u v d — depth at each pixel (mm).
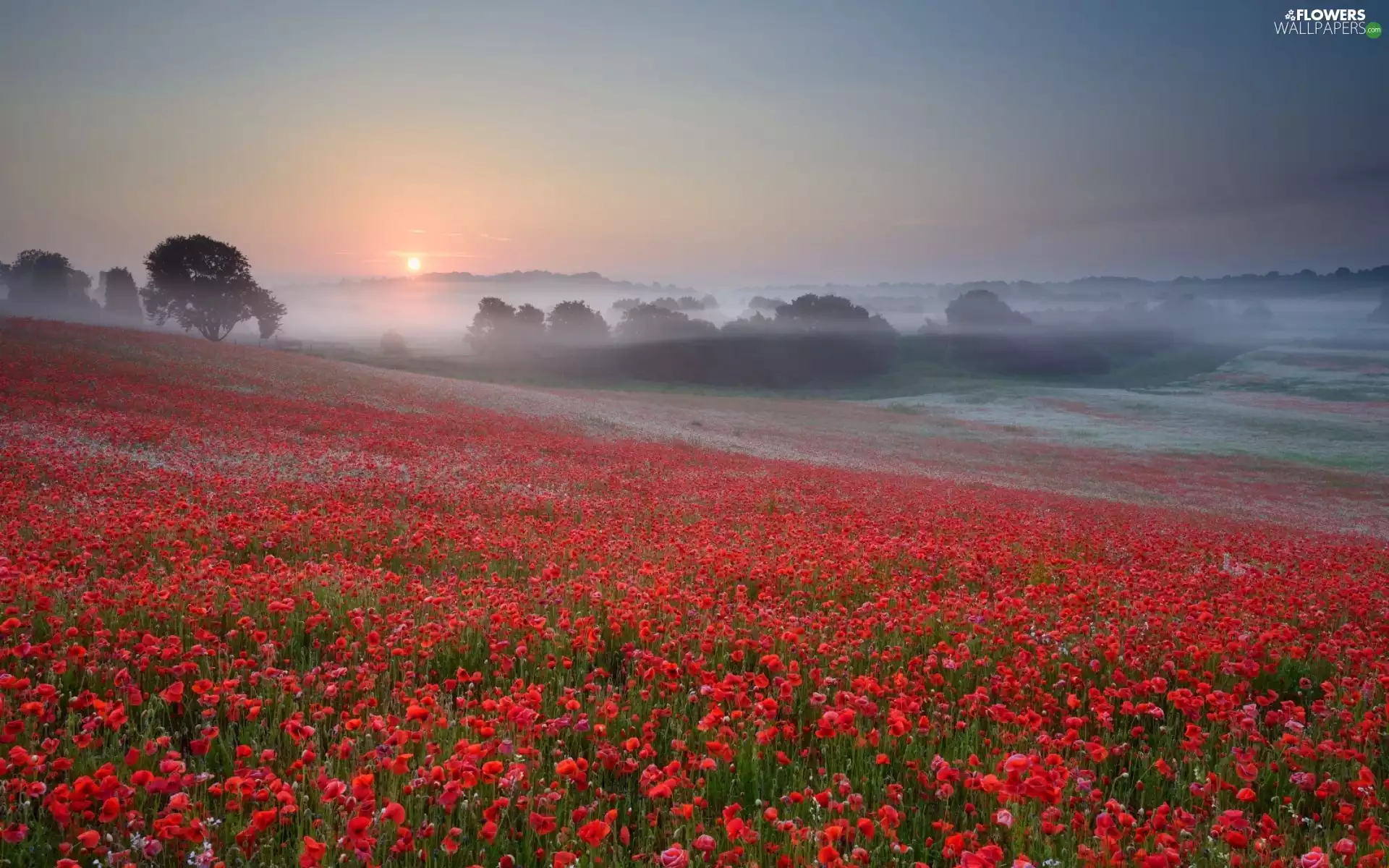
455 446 27250
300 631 6711
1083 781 4469
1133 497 40000
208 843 3400
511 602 7293
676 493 20062
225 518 10844
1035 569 11453
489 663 6336
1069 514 23750
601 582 8727
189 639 6293
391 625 6738
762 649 6754
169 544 9594
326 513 12555
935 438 64438
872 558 11242
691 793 4477
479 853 3875
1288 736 5184
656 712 5445
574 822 4031
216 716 5098
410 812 4062
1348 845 3850
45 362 35094
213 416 27766
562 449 29297
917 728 5168
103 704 4508
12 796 3742
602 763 4617
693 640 6793
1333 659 7242
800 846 3812
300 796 4102
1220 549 15656
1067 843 4066
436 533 11609
